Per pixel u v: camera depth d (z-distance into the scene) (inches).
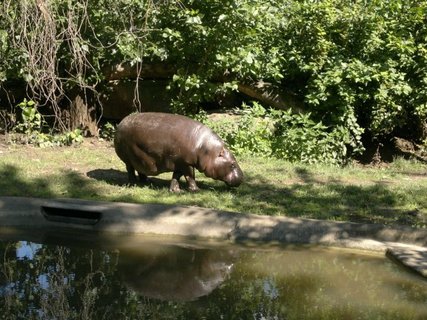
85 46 442.3
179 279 257.0
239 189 387.9
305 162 490.0
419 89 511.2
